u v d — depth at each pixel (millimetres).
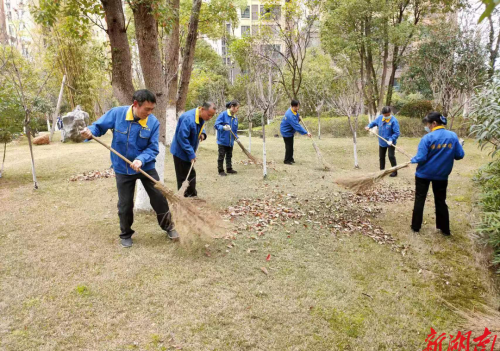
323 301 3283
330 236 4684
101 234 4426
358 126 16516
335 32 14414
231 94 22062
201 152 10641
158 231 4590
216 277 3543
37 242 4109
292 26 10117
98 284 3293
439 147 4543
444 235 4848
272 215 5238
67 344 2568
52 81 15648
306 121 17625
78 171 7934
